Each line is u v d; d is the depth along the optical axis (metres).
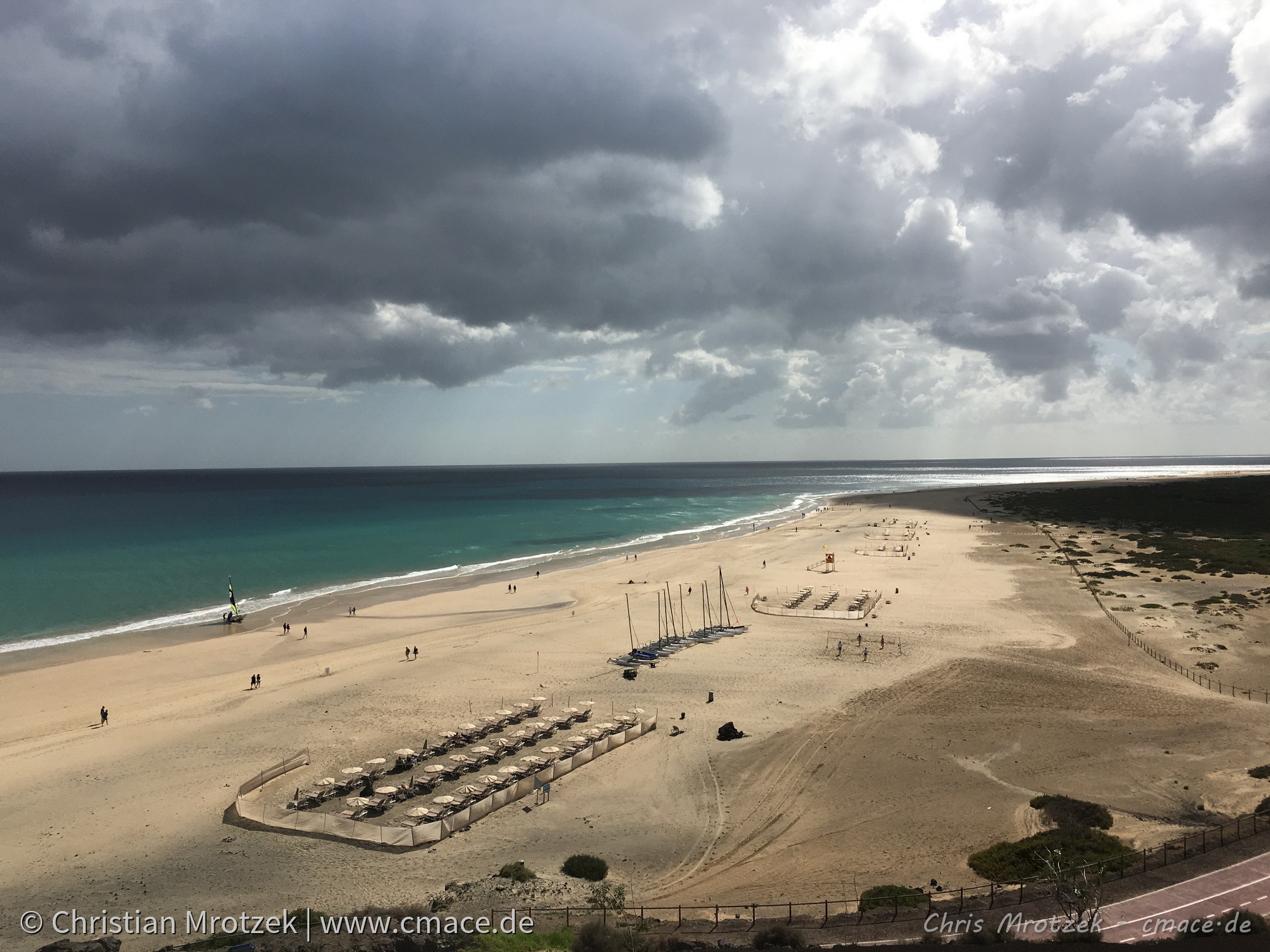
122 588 91.88
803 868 29.61
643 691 52.34
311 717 47.91
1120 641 61.88
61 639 68.56
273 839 33.22
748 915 26.00
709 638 66.19
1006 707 47.00
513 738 43.38
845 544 126.00
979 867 28.30
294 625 74.12
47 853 32.00
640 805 36.19
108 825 34.44
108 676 56.81
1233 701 47.09
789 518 180.62
